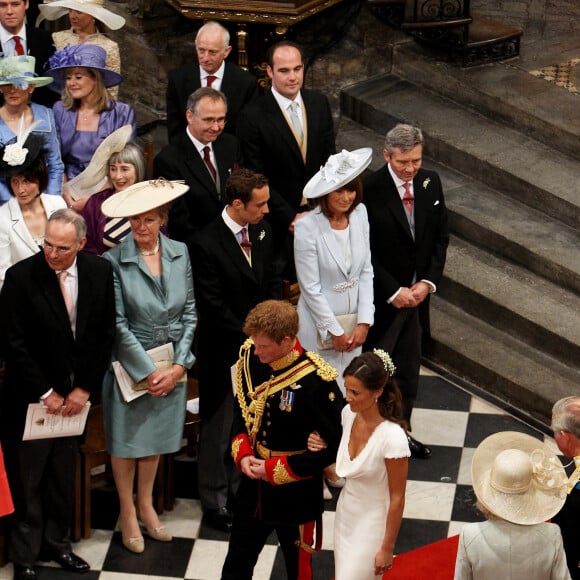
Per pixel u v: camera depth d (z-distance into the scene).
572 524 17.47
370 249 24.97
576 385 27.06
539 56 35.31
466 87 33.47
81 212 24.05
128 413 22.09
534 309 28.34
